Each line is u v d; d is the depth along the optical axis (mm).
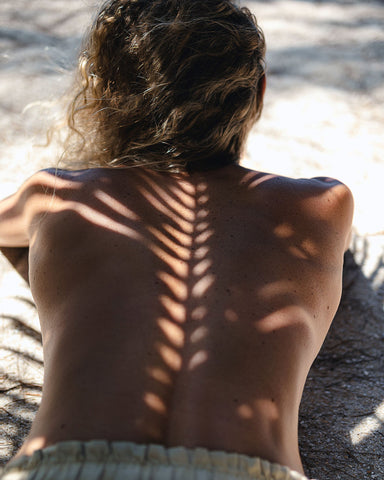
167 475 873
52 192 1288
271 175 1317
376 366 1749
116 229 1151
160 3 1375
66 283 1124
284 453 996
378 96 3535
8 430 1464
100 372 988
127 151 1364
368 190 2553
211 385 988
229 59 1324
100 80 1434
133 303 1055
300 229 1224
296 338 1093
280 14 4965
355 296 2010
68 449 903
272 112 3227
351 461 1449
